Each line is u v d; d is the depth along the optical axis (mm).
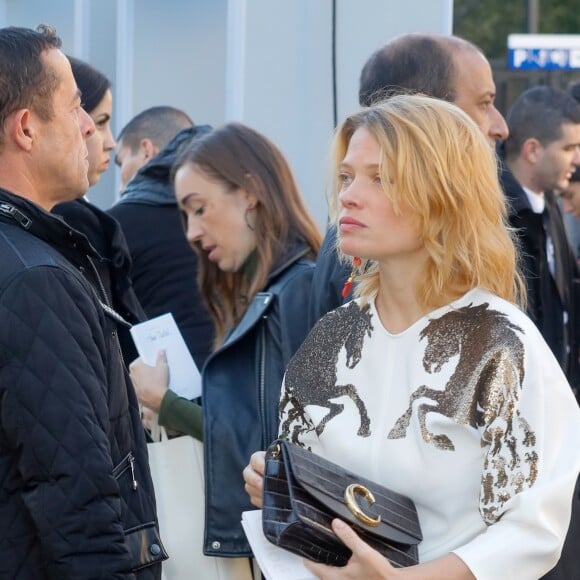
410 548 2449
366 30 5262
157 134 6398
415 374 2504
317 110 5496
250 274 4004
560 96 5844
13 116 2934
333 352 2688
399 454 2473
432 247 2514
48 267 2756
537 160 5754
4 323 2682
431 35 3701
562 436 2420
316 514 2385
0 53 2943
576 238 7613
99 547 2641
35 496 2648
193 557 3734
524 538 2330
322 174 5504
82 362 2713
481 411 2410
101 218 4172
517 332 2445
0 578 2705
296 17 5535
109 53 7758
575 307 4684
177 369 4062
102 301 3070
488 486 2379
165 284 4996
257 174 3930
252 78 5602
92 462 2652
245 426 3604
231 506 3586
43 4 8469
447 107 2562
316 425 2617
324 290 3314
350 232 2553
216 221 3953
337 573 2404
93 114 4602
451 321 2512
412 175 2479
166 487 3787
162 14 7172
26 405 2648
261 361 3633
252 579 3721
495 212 2568
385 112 2559
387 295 2619
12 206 2863
